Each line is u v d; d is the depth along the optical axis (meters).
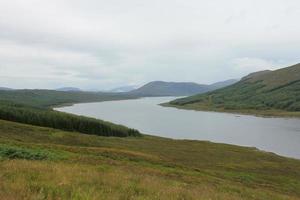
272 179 54.41
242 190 30.20
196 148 95.69
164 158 64.12
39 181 12.91
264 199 27.02
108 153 51.75
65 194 11.27
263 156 88.19
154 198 12.40
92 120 131.25
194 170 48.28
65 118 125.44
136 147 87.06
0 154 23.70
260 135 150.62
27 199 9.92
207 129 172.75
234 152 92.19
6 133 73.50
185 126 185.88
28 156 24.81
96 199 10.94
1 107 122.44
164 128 175.88
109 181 14.68
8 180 12.48
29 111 128.50
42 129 88.56
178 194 13.99
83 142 81.44
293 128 178.12
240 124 199.25
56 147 48.88
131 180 16.41
